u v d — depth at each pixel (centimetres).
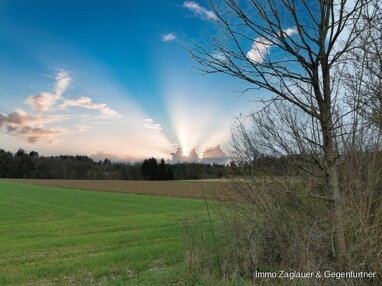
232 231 978
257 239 923
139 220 3597
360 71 746
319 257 740
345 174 736
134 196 6900
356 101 746
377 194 789
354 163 758
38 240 2491
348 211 708
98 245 2150
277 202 916
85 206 5238
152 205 5350
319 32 631
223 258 970
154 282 1067
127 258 1567
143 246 1903
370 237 681
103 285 1093
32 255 1914
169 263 1455
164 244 1884
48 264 1595
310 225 800
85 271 1422
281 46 642
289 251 799
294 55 634
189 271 984
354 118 740
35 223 3538
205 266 988
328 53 633
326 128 644
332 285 705
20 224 3469
